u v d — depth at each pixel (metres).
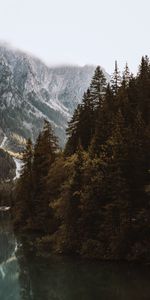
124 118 55.19
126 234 44.09
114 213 45.84
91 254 46.75
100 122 57.62
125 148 47.12
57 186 65.25
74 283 37.56
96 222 48.66
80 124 72.19
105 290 34.44
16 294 35.00
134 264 43.31
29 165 78.94
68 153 71.75
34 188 75.75
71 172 56.25
